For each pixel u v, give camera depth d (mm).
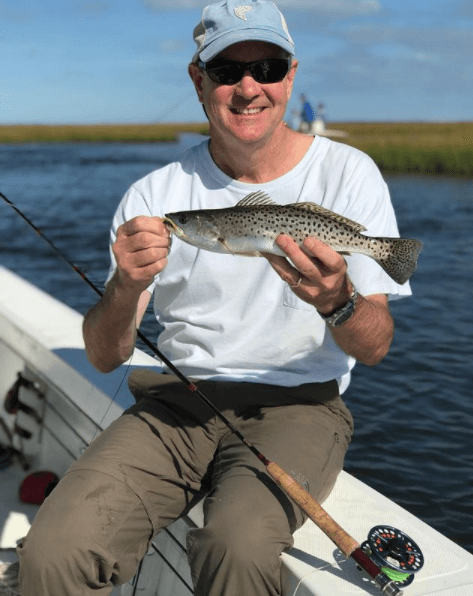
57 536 1946
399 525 2215
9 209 16469
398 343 7145
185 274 2514
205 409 2404
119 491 2115
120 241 2100
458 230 14328
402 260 2145
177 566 2426
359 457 4660
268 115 2387
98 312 2352
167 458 2297
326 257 1911
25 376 3703
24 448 3611
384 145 24453
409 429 5074
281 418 2361
